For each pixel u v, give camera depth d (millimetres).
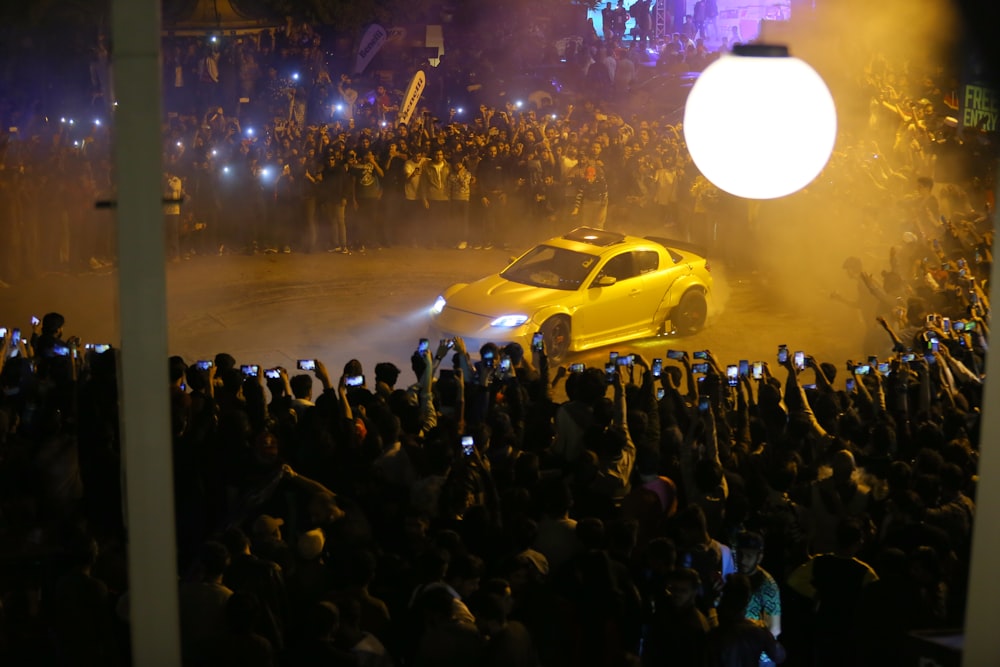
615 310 16172
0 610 6922
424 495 7520
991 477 3039
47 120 26109
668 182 23109
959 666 4168
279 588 6488
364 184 22047
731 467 8438
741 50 3619
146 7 2848
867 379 10273
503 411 9531
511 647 5418
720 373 9930
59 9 30766
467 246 22922
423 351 10469
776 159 3447
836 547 6785
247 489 7715
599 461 7844
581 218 22984
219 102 31703
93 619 6309
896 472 7074
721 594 6035
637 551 7059
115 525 7617
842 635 6355
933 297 13781
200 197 21172
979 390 9930
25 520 7316
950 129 25328
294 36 33562
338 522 6953
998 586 3064
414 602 5918
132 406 2992
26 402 9477
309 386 9594
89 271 19500
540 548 6777
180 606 6043
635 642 6016
